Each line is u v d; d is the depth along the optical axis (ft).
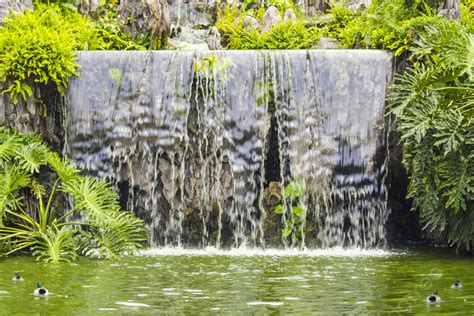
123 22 47.75
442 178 36.24
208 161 41.81
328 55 41.39
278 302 23.48
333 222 41.16
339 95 41.24
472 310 22.02
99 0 49.34
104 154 41.16
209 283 27.27
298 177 41.27
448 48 36.68
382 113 41.29
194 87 41.70
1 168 37.45
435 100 37.60
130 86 41.29
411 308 22.41
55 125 41.19
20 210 38.27
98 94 41.22
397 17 44.50
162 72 41.37
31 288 26.09
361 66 41.34
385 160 41.32
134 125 41.22
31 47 39.78
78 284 27.02
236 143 41.55
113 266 32.01
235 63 41.63
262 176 41.50
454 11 44.52
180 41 50.96
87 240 35.81
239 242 41.81
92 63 41.34
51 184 40.52
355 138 41.16
